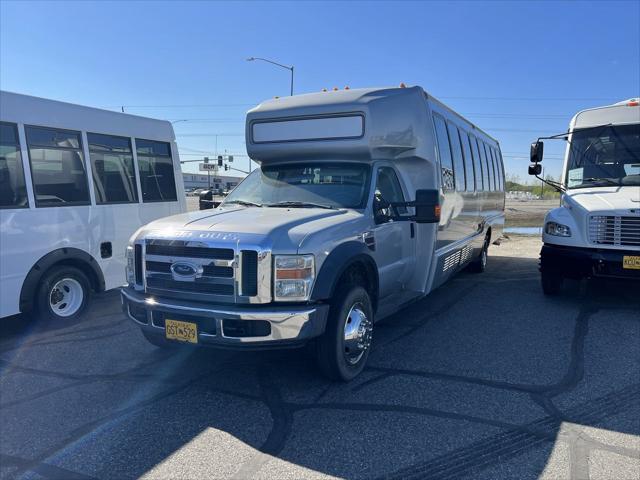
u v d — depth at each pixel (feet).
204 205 22.62
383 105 19.07
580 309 24.44
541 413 13.51
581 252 23.16
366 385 15.51
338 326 14.89
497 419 13.19
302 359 17.81
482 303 25.98
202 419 13.44
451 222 24.72
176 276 14.58
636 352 18.25
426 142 21.07
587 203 23.85
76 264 23.90
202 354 18.58
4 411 14.11
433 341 19.76
